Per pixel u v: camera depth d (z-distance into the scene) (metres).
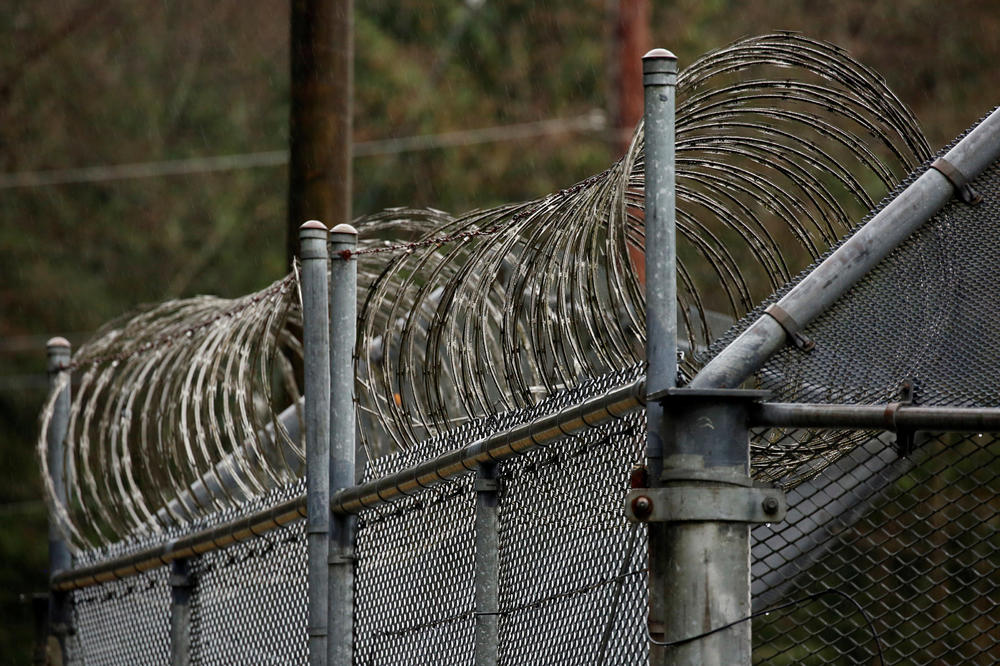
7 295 86.12
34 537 79.12
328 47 34.94
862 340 11.86
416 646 17.19
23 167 89.69
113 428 24.09
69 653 29.25
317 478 18.88
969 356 11.63
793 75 69.19
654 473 11.97
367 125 84.38
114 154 90.00
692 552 11.41
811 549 15.08
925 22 78.19
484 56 86.00
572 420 13.29
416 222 21.14
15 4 91.94
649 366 12.09
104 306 86.56
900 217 12.06
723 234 61.97
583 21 85.75
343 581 18.69
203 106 90.94
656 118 12.27
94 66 91.56
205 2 92.62
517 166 82.38
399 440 17.31
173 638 23.78
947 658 35.47
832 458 14.32
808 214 14.62
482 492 15.42
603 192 13.87
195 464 21.62
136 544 25.64
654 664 11.68
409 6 87.50
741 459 11.55
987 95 76.12
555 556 14.40
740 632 11.34
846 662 36.47
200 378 21.58
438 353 16.33
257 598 21.66
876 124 14.20
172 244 87.38
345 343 18.84
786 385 11.83
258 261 86.88
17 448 82.69
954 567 37.16
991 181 12.12
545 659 14.39
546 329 14.16
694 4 82.38
